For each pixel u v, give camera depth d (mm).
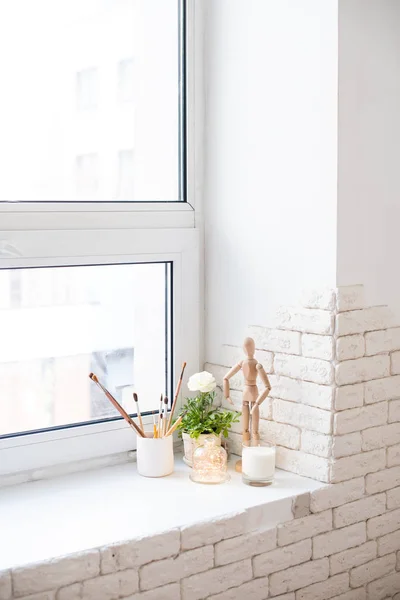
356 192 1897
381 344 1974
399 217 2014
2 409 1959
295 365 1972
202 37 2191
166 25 2160
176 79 2191
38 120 1963
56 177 2002
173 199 2211
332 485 1913
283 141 1981
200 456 1970
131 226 2098
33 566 1520
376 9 1912
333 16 1835
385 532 2049
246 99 2080
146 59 2135
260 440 2082
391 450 2027
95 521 1723
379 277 1969
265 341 2055
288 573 1872
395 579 2092
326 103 1862
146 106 2145
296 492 1875
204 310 2260
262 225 2055
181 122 2195
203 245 2244
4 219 1891
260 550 1816
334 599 1964
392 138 1979
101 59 2057
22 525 1700
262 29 2021
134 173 2137
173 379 2217
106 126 2080
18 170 1938
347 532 1966
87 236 2008
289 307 1981
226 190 2160
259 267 2070
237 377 2148
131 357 2166
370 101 1916
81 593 1577
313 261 1922
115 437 2109
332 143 1854
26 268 1946
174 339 2205
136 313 2162
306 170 1926
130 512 1774
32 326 1986
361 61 1886
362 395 1939
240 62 2092
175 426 2055
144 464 2016
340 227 1866
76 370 2072
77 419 2082
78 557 1565
